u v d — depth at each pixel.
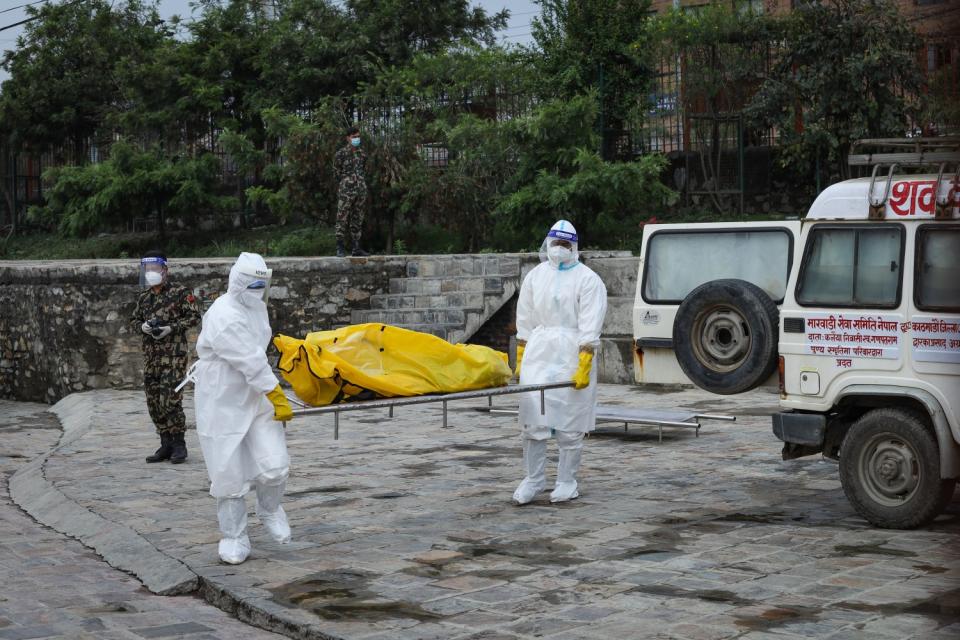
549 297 7.73
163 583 6.03
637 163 20.00
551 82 22.67
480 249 21.05
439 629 4.92
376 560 6.20
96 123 30.44
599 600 5.30
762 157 21.06
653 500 7.74
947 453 6.40
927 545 6.28
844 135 19.27
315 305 16.75
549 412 7.64
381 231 22.34
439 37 25.97
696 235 8.34
